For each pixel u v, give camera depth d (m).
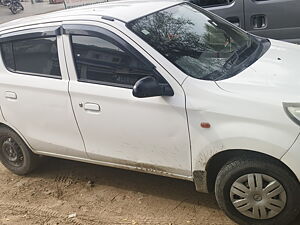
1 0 25.55
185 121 3.54
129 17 4.01
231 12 6.98
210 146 3.46
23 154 4.89
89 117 4.05
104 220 4.02
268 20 6.79
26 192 4.74
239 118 3.30
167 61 3.66
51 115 4.33
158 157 3.82
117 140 3.99
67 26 4.11
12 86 4.51
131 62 3.77
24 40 4.43
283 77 3.53
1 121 4.77
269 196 3.39
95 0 13.38
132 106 3.76
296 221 3.59
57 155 4.59
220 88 3.46
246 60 3.96
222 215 3.84
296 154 3.15
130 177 4.69
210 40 4.16
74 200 4.45
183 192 4.27
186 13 4.46
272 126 3.20
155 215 3.98
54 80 4.23
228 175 3.49
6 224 4.18
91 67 4.01
